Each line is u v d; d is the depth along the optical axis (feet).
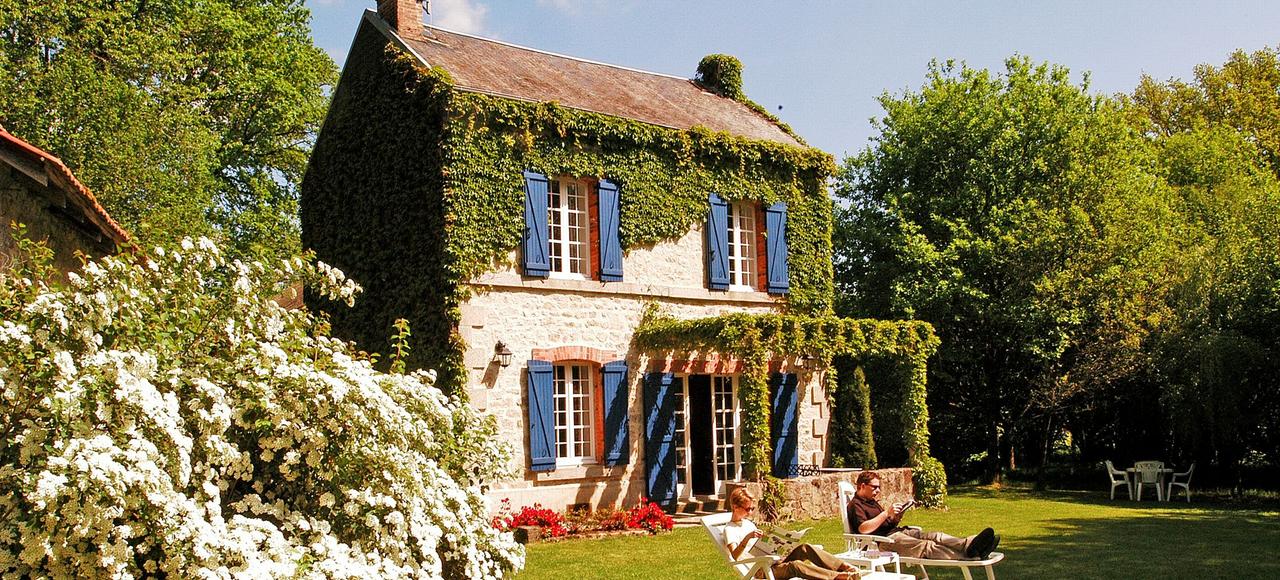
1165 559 36.37
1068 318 68.69
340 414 19.21
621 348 52.03
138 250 22.09
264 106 78.48
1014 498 63.26
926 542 29.58
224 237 70.69
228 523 16.51
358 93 54.85
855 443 60.80
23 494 14.83
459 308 46.62
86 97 61.00
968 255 74.69
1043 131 76.95
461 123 47.67
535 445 47.85
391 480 19.26
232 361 20.36
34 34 63.00
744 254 58.75
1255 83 96.89
